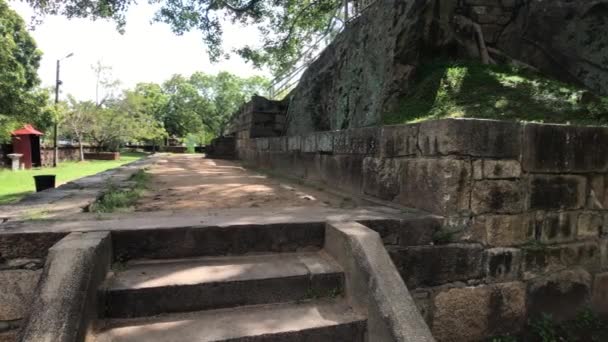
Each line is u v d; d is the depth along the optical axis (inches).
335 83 288.5
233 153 622.5
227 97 1771.7
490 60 219.8
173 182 247.3
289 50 499.2
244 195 190.7
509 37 231.6
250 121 456.8
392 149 153.2
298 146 274.4
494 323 126.7
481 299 124.8
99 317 86.5
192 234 106.7
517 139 127.8
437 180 124.6
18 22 712.4
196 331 84.5
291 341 86.2
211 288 93.7
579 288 137.7
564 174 135.4
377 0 247.4
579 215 138.0
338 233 108.4
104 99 1223.5
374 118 215.8
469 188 122.5
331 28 372.8
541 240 132.5
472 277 123.9
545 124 131.7
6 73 594.9
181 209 143.6
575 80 200.8
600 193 141.2
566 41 207.3
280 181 261.1
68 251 82.6
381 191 162.2
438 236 120.4
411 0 213.6
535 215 131.4
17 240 92.8
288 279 99.6
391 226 118.0
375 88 223.6
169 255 105.2
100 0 398.9
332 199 177.5
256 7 455.8
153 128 1357.0
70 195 155.9
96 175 254.4
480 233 124.3
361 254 97.6
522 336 128.9
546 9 217.0
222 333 83.9
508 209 127.3
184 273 97.8
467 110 166.7
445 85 190.2
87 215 118.6
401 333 81.5
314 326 88.4
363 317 93.0
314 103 338.3
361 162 181.5
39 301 73.0
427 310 119.9
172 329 85.0
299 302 100.1
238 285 95.5
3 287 91.9
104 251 92.7
